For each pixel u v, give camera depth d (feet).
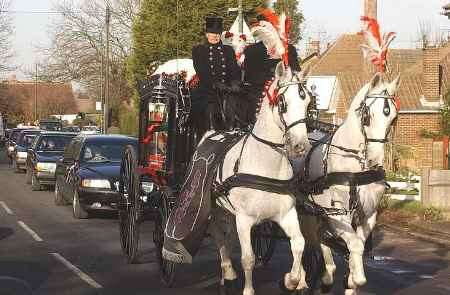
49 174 81.87
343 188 27.22
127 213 39.81
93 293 31.68
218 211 29.55
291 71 25.68
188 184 30.07
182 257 29.40
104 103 158.30
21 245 44.91
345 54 163.32
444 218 57.16
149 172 37.29
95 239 47.37
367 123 26.32
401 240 49.06
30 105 330.13
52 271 36.65
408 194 64.08
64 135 88.74
